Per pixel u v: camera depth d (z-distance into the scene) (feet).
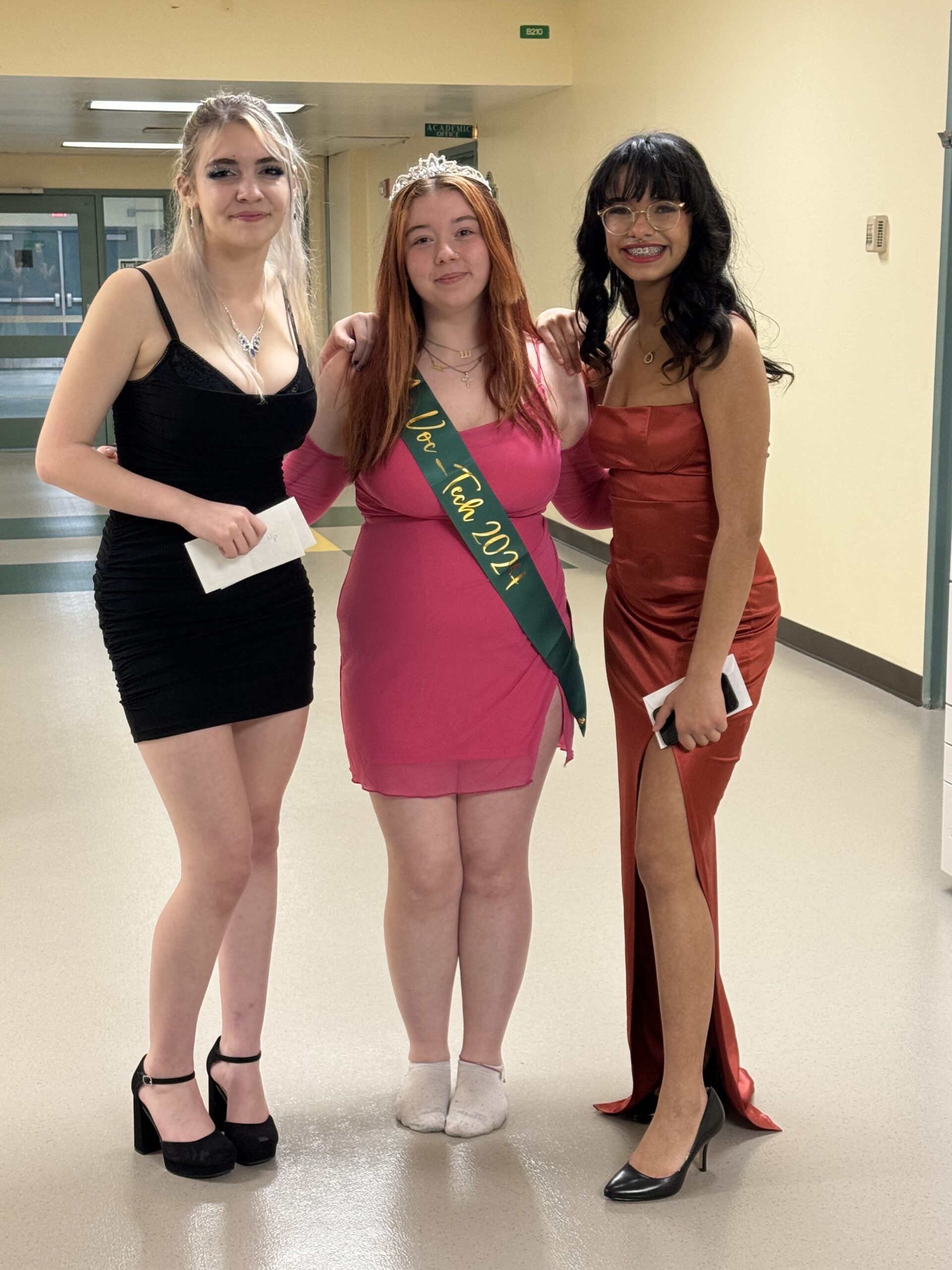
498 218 6.97
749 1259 6.55
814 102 18.42
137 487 6.44
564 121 28.02
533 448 7.14
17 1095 8.14
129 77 25.29
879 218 16.96
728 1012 7.55
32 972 9.73
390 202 6.99
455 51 26.89
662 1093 7.14
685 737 6.82
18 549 27.86
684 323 6.55
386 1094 8.11
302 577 7.22
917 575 16.67
